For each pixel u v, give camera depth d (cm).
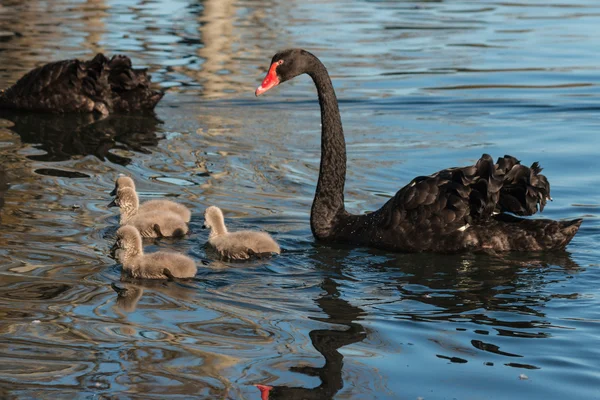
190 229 1252
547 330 889
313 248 1166
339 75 2281
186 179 1483
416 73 2303
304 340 864
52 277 1030
